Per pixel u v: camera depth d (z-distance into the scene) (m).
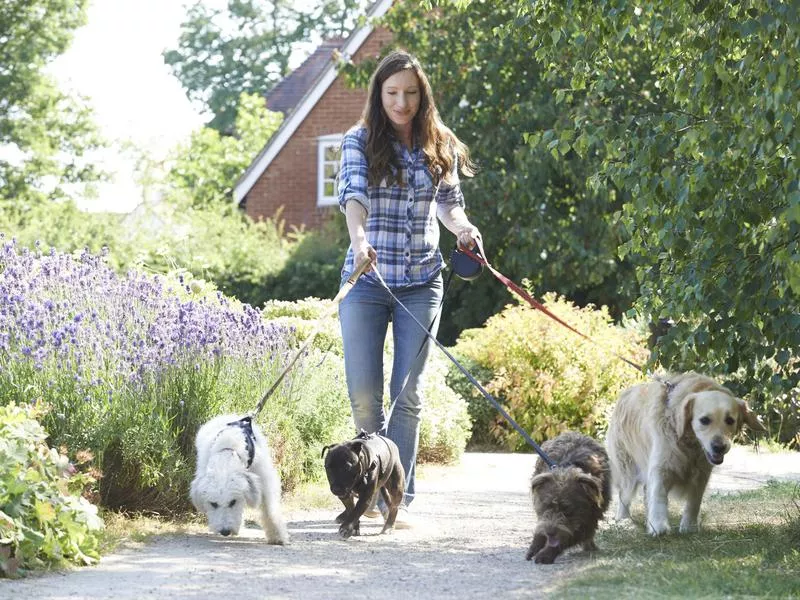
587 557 8.09
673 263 9.02
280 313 20.23
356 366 9.53
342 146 9.62
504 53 26.66
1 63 47.22
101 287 10.63
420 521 9.71
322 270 32.78
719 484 13.84
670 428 8.90
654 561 7.68
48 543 7.47
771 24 7.30
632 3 8.59
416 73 9.39
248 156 59.06
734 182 8.26
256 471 8.73
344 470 8.67
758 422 8.77
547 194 27.88
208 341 10.46
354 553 8.31
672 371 10.18
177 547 8.45
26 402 9.28
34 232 37.12
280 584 7.02
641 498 11.73
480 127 27.81
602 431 19.14
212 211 39.16
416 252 9.57
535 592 6.73
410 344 9.53
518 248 27.52
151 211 39.19
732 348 8.84
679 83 8.74
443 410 16.58
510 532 9.62
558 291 28.64
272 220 39.19
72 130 48.62
